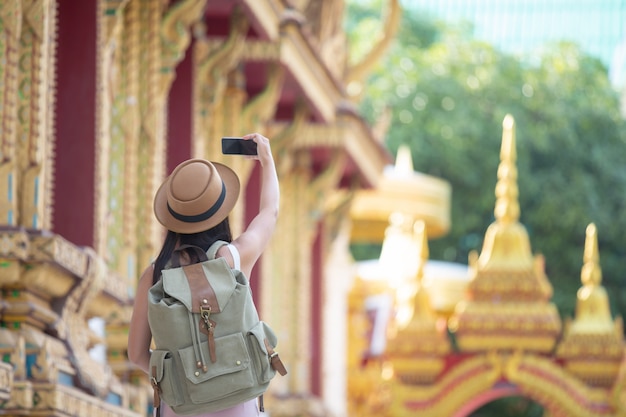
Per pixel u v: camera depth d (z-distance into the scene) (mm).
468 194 45594
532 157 45938
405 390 26188
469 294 26312
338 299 26734
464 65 46750
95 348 14680
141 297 7938
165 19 14945
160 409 7938
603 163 45875
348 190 25562
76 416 11484
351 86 24562
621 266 45250
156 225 14938
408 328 26219
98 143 13016
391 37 24500
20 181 11328
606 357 25875
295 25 18422
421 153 45219
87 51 13094
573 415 25875
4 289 11211
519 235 26453
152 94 14898
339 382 26453
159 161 14992
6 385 10555
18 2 11266
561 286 45219
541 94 46219
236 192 8133
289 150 21625
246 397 7730
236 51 16938
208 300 7695
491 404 41562
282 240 22984
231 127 18297
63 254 11312
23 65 11367
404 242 29422
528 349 26078
